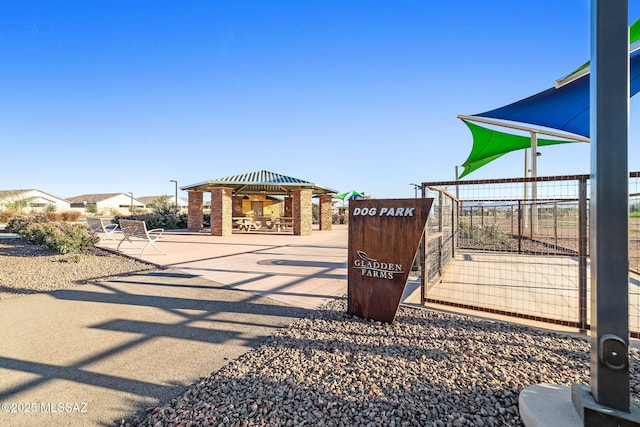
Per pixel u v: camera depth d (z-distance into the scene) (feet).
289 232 58.95
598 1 5.72
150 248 33.78
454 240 27.48
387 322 11.73
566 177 10.92
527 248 33.76
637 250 22.25
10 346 9.68
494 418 6.35
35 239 35.01
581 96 20.02
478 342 9.96
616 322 5.59
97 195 202.49
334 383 7.60
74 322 11.71
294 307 13.65
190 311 13.04
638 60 15.87
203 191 60.85
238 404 6.81
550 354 9.11
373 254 12.14
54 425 6.18
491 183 11.94
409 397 7.02
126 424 6.23
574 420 5.83
